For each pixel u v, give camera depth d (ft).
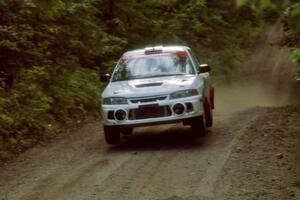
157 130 58.39
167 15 140.97
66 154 48.34
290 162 39.83
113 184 36.73
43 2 76.79
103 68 97.71
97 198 33.73
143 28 121.19
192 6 151.43
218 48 170.09
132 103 47.83
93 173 40.24
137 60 54.80
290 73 138.62
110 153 47.44
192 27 149.38
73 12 83.92
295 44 84.07
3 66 68.33
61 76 77.15
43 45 76.13
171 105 47.47
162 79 50.85
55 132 61.00
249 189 33.58
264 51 190.19
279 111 65.72
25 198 34.83
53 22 84.38
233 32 194.39
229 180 35.83
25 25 70.54
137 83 50.21
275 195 32.01
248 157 41.96
